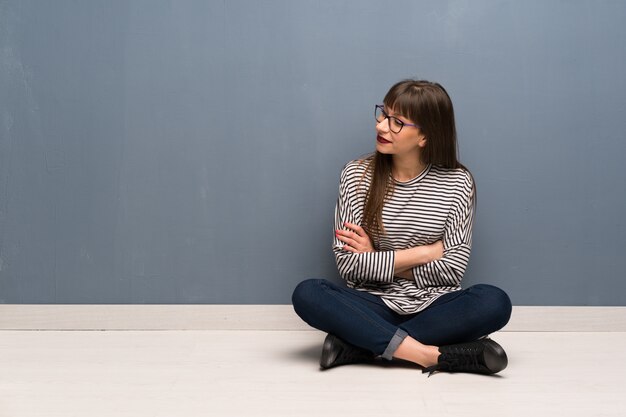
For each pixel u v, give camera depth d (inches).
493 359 69.0
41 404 60.8
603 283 88.7
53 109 87.5
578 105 87.4
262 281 89.0
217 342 83.1
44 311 89.0
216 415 58.2
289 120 87.7
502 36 86.8
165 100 87.5
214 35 86.9
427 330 72.0
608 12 86.7
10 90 87.4
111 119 87.7
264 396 63.2
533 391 65.2
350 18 86.7
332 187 88.1
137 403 61.1
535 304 89.0
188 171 88.1
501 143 87.7
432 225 77.9
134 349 79.6
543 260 88.7
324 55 87.0
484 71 87.0
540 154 87.7
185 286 89.1
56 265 88.7
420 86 76.2
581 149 87.7
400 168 79.4
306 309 72.4
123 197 88.3
